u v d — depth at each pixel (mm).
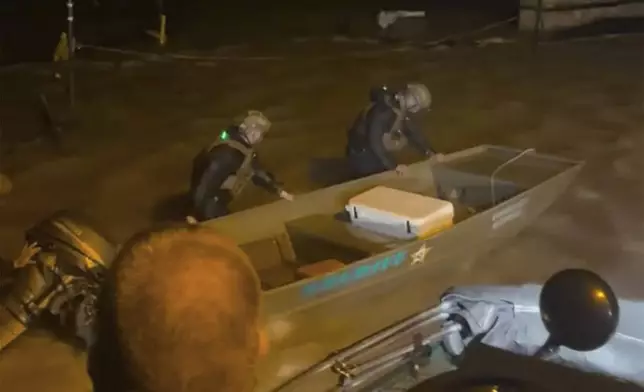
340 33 7883
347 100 5738
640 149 4738
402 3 9102
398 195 3047
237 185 3270
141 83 6098
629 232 3561
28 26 7625
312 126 5113
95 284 2537
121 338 957
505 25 8141
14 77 6125
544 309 1923
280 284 2736
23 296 2598
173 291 959
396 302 2832
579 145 4789
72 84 5363
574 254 3330
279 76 6402
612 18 8188
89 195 3965
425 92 3734
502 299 2291
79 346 2578
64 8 8250
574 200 3887
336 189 3166
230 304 974
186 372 948
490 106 5594
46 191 3992
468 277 3066
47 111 5070
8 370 2469
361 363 2146
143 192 4016
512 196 3307
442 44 7492
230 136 3275
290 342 2539
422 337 2234
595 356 2209
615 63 6910
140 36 7508
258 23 8250
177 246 995
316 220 3029
